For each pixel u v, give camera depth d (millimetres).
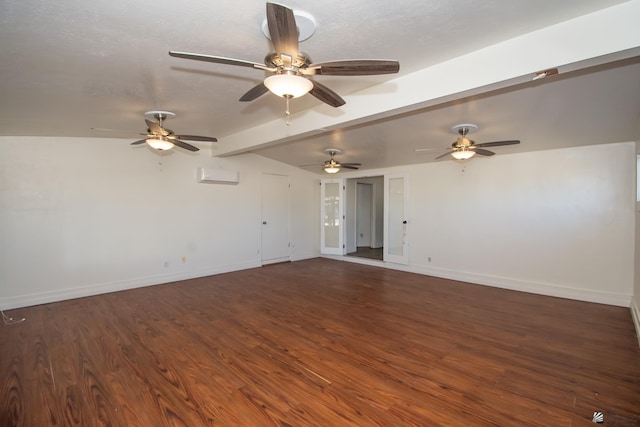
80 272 4660
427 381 2441
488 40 2207
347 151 5852
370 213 9578
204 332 3375
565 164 4586
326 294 4816
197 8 1725
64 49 2105
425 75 2662
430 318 3791
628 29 1806
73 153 4594
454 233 5758
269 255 7102
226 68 2516
